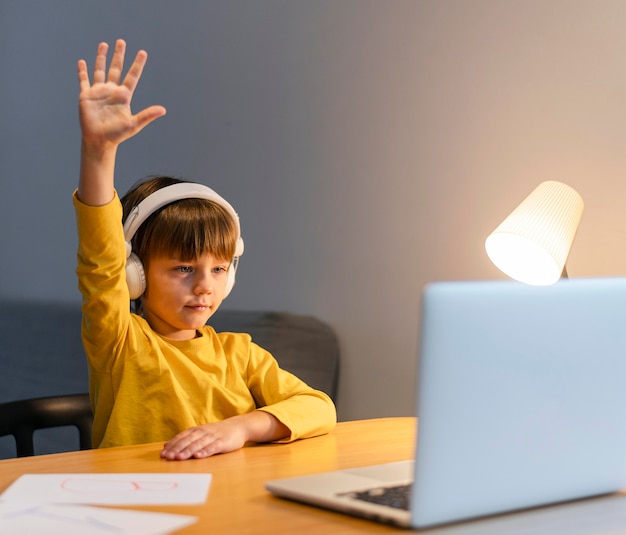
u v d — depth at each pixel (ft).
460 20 5.70
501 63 5.49
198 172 7.61
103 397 4.15
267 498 2.47
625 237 4.95
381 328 6.20
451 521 2.16
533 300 2.18
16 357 9.14
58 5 8.83
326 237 6.59
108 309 3.88
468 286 2.07
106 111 3.43
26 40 9.17
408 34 6.00
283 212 6.91
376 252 6.24
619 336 2.37
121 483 2.64
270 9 6.97
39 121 9.00
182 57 7.72
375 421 4.35
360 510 2.19
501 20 5.49
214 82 7.45
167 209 4.32
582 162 5.11
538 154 5.31
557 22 5.22
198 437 3.30
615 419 2.41
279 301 6.94
